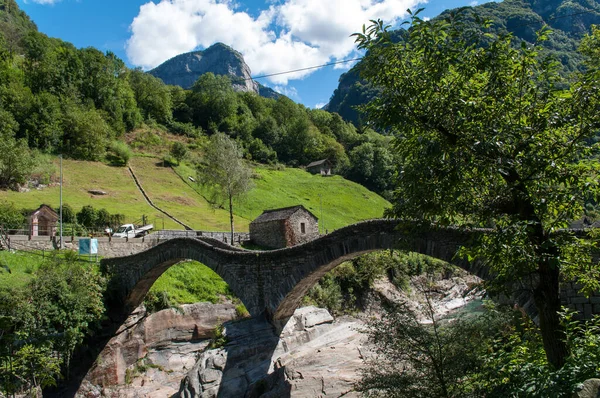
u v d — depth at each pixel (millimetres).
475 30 8500
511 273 8164
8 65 90250
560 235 8375
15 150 53469
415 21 8422
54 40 123188
